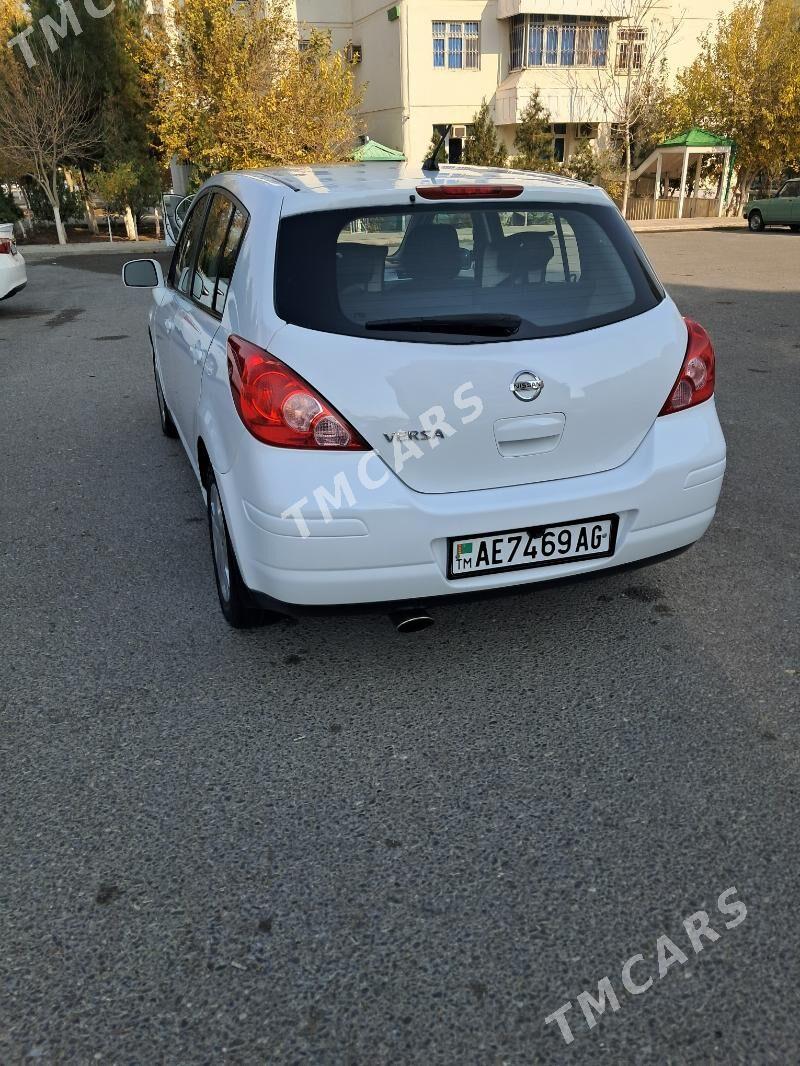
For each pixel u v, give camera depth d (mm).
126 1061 1714
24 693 2982
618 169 32969
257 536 2623
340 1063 1707
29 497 4906
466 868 2186
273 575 2633
